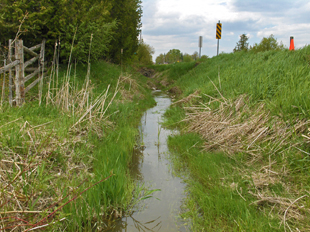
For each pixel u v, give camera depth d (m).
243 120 5.51
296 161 3.84
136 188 3.96
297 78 5.77
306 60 7.16
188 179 4.34
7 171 3.29
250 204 3.24
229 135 5.27
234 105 6.13
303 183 3.49
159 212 3.45
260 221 2.90
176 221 3.25
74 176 3.76
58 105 6.53
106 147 5.19
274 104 5.05
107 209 3.44
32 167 3.49
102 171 4.02
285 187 3.50
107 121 6.86
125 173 4.53
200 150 5.43
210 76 11.67
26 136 4.17
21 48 6.30
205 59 21.64
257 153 4.46
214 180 4.00
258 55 11.14
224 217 3.11
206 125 6.28
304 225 2.76
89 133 5.54
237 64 11.16
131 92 12.00
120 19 17.91
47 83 7.75
